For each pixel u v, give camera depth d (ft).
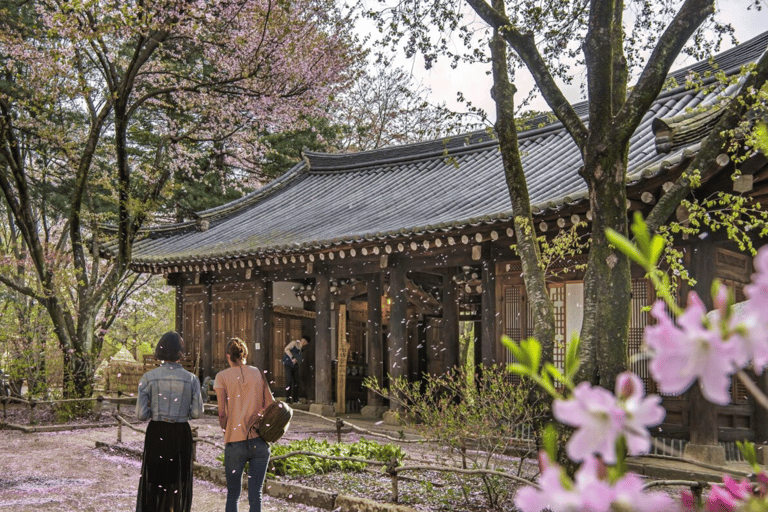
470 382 27.22
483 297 41.96
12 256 60.95
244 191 94.68
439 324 59.21
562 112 21.52
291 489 25.30
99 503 24.23
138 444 36.78
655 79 19.89
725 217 23.90
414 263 46.57
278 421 18.80
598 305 20.02
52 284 48.16
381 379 51.88
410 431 42.11
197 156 81.56
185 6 44.78
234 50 51.60
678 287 33.22
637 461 31.19
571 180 43.70
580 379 20.03
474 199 48.29
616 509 1.98
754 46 44.34
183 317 65.16
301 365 60.29
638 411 2.08
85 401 47.98
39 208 73.97
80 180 49.29
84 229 77.66
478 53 27.02
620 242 2.44
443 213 47.01
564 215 35.53
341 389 53.67
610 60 20.65
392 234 42.60
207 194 89.66
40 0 51.42
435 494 23.89
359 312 62.54
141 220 52.11
